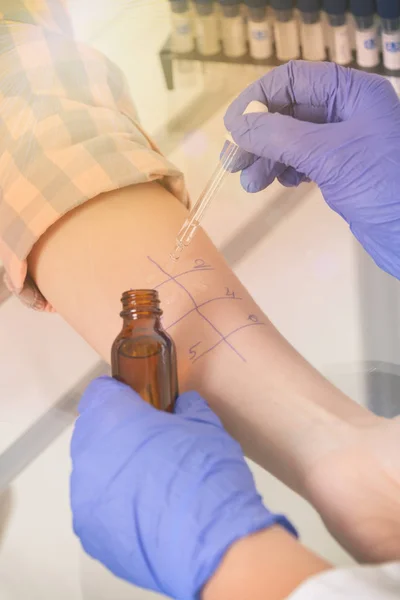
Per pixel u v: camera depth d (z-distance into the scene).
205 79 1.78
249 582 0.55
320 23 1.75
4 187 1.05
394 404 1.35
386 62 1.74
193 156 1.70
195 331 0.92
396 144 0.99
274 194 1.61
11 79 1.13
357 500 0.74
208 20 1.72
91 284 0.96
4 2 1.25
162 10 1.75
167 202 1.03
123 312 0.76
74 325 1.00
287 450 0.82
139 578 0.68
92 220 0.99
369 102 1.02
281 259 1.57
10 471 1.44
